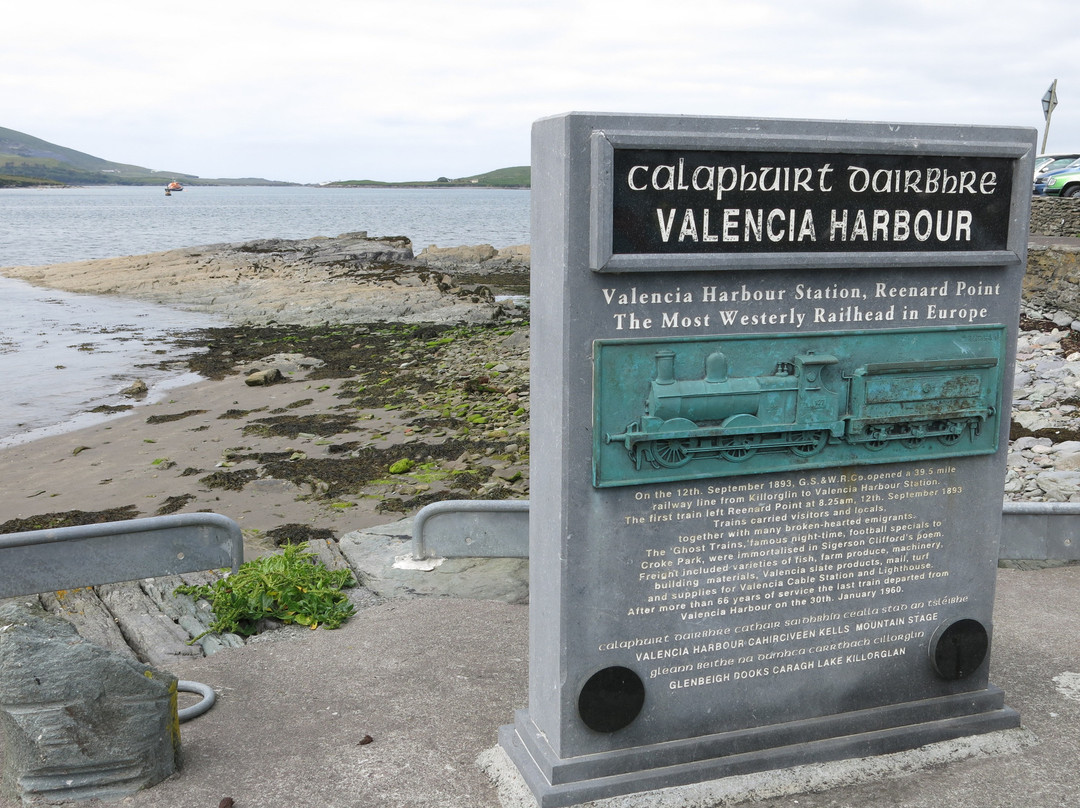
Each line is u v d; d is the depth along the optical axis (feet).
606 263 12.70
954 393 14.94
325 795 14.39
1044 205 67.36
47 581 21.52
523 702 17.16
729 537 14.33
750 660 14.84
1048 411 40.81
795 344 14.10
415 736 16.03
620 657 14.12
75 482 41.55
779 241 13.67
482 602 21.85
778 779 14.56
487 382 59.93
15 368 70.64
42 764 13.91
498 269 169.27
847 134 13.75
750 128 13.25
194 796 14.29
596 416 13.26
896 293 14.56
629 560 13.89
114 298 118.32
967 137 14.34
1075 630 19.95
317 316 99.04
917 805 14.11
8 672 13.79
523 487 37.58
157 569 22.35
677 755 14.47
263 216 519.19
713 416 13.74
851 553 15.06
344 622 20.83
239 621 20.66
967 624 15.78
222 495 38.50
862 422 14.47
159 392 61.21
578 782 14.03
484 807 14.14
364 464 42.32
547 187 13.21
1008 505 23.44
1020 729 16.03
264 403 56.95
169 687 14.69
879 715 15.51
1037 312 57.72
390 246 167.63
